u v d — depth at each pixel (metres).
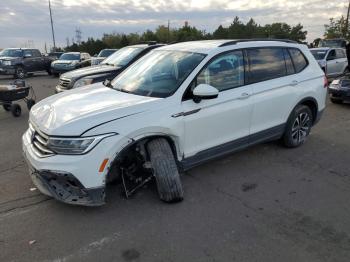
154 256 2.89
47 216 3.50
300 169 4.76
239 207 3.70
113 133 3.27
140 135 3.47
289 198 3.93
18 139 6.19
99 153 3.20
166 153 3.65
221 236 3.17
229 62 4.30
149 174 3.90
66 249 2.98
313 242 3.10
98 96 4.00
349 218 3.51
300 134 5.58
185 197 3.90
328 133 6.57
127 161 3.79
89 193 3.25
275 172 4.64
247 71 4.50
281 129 5.16
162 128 3.60
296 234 3.21
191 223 3.38
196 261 2.83
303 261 2.84
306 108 5.47
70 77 8.09
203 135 4.05
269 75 4.81
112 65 8.88
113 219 3.44
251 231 3.25
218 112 4.11
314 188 4.19
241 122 4.45
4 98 7.93
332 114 8.33
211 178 4.42
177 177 3.69
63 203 3.74
